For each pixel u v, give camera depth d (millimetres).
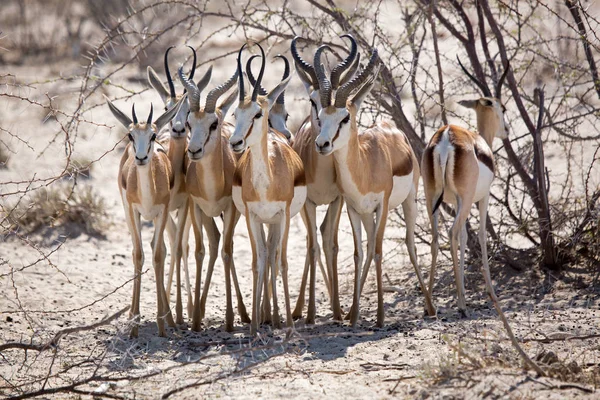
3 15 77812
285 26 44406
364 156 20203
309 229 21797
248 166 19547
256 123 18766
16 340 19594
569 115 34031
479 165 21297
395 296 24391
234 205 21453
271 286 22359
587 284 23172
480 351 16531
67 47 68250
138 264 20328
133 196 19906
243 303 22516
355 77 18906
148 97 51438
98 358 16984
